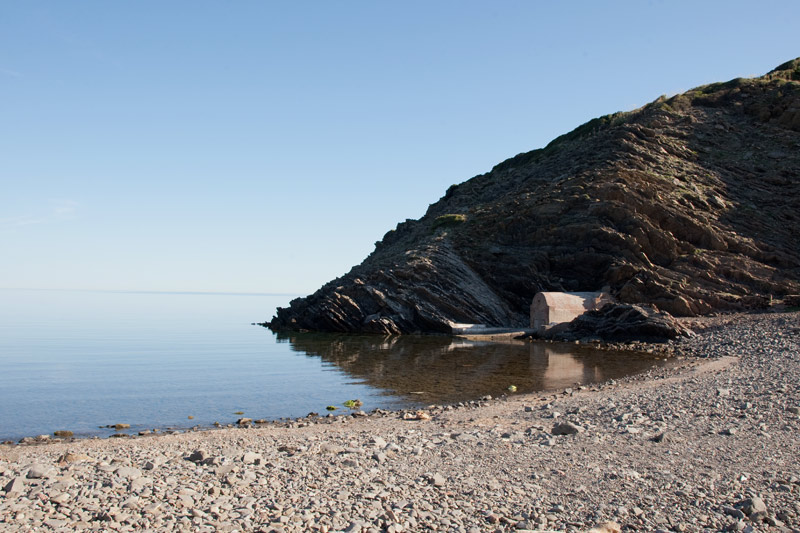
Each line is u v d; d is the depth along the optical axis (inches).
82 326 4242.1
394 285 2623.0
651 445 546.6
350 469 479.2
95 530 332.5
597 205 2464.3
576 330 2087.8
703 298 2086.6
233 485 426.0
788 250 2290.8
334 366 1576.0
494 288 2559.1
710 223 2397.9
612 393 938.1
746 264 2217.0
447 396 1071.6
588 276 2394.2
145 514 358.6
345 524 348.2
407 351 1877.5
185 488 414.0
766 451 505.7
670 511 369.7
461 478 451.5
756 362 1156.5
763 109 3070.9
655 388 944.9
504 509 378.0
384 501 392.5
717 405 722.8
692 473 449.7
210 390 1247.5
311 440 650.2
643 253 2299.5
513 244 2632.9
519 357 1625.2
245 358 1855.3
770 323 1695.4
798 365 1018.1
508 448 556.1
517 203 2792.8
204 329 3750.0
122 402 1115.3
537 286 2449.6
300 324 3026.6
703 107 3309.5
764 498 387.9
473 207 3253.0
